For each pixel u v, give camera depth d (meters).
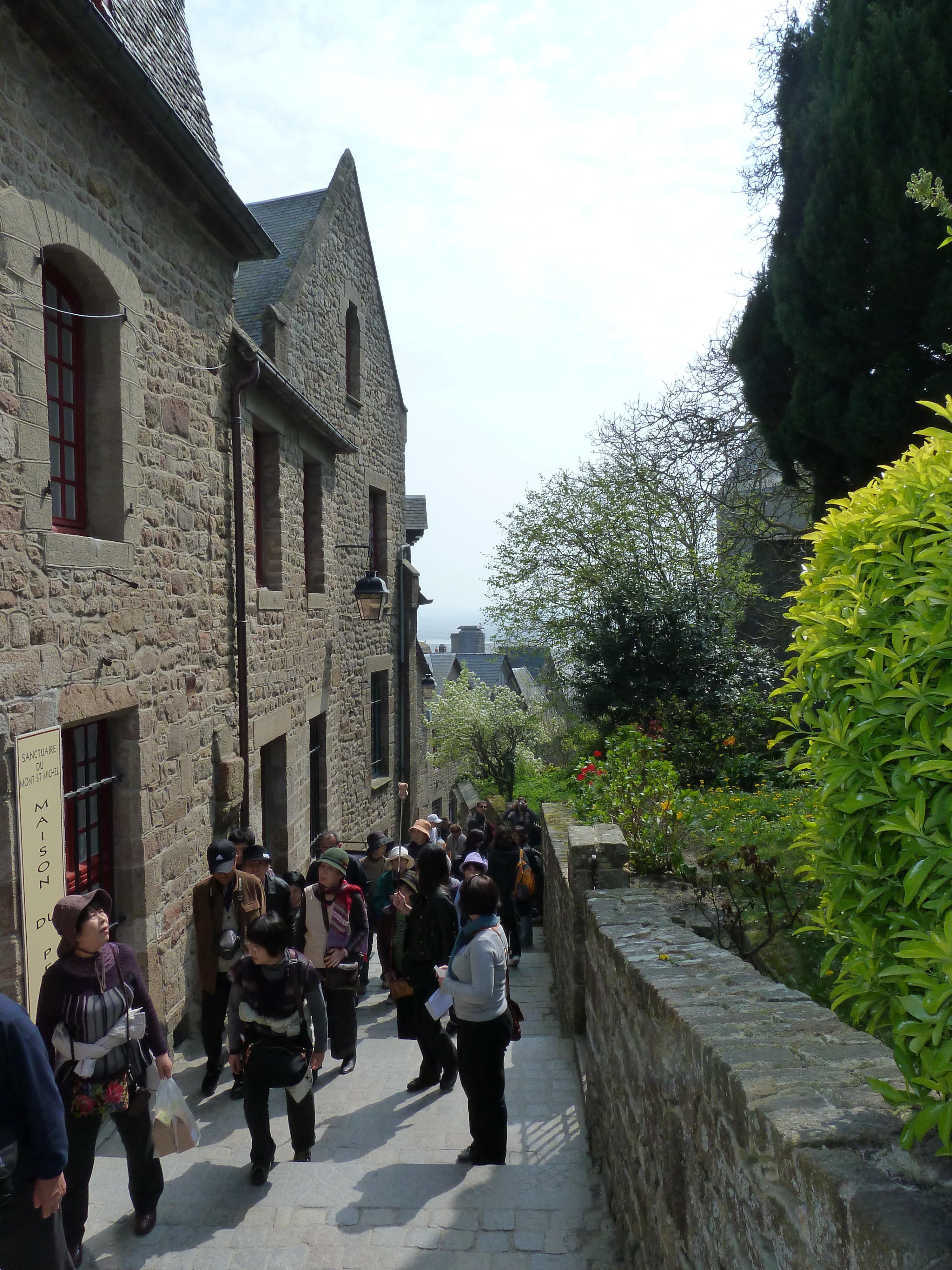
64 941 3.43
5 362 4.10
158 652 5.82
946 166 6.66
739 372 9.22
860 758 1.70
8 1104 2.53
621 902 4.41
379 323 14.16
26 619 4.25
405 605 15.52
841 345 7.43
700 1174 2.21
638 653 10.61
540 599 14.72
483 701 23.56
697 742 9.64
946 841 1.47
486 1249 3.40
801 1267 1.54
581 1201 3.78
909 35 6.86
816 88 7.97
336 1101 5.12
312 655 10.12
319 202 11.84
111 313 5.25
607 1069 3.81
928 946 1.35
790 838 4.91
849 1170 1.43
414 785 15.87
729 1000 2.55
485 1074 4.12
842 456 7.90
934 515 1.75
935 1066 1.33
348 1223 3.63
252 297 10.16
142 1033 3.46
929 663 1.60
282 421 8.80
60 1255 2.64
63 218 4.60
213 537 6.85
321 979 5.53
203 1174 4.10
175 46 6.83
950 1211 1.27
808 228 7.30
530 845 11.34
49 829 4.39
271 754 9.01
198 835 6.53
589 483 14.55
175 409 6.16
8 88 4.16
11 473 4.14
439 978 4.78
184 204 6.20
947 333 6.90
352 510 12.66
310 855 10.11
